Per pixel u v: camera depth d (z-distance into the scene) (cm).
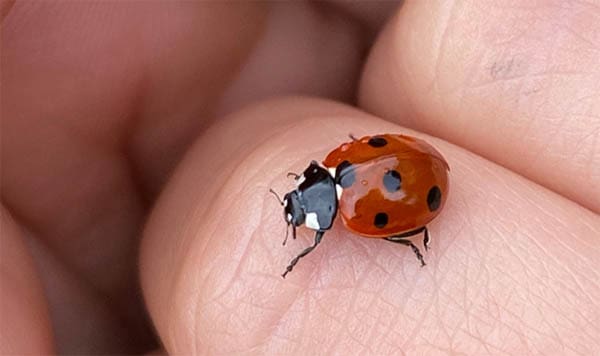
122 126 7
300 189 5
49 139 7
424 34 6
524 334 5
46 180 7
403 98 6
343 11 8
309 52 8
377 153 5
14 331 5
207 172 6
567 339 5
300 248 5
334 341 5
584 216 6
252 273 5
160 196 6
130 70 7
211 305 5
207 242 6
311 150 6
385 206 5
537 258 5
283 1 8
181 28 7
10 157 7
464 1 6
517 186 6
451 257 5
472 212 5
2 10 6
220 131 6
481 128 6
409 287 5
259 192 6
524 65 6
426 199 5
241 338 5
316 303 5
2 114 6
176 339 6
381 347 5
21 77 6
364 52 8
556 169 6
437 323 5
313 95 8
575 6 6
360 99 7
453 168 6
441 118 6
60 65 7
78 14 6
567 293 5
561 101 6
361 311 5
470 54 6
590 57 6
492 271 5
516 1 6
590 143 6
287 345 5
